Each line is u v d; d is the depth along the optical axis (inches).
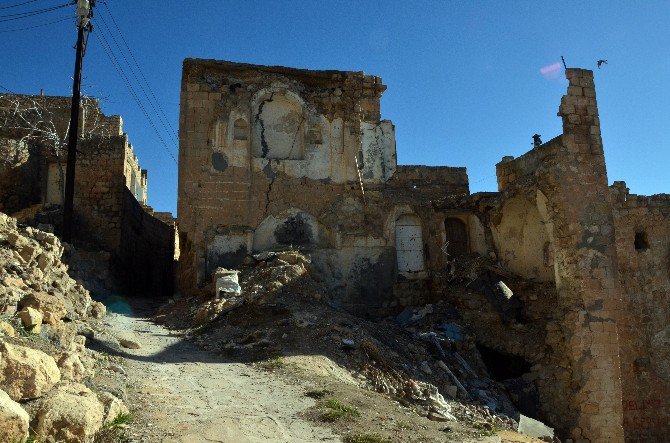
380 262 893.8
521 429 585.0
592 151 800.9
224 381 434.9
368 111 957.8
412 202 927.7
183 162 856.9
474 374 705.6
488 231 939.3
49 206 956.6
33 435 239.0
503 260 920.9
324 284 840.9
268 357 521.3
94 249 941.8
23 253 468.4
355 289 874.8
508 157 956.0
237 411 359.6
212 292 749.9
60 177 1011.9
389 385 529.7
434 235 922.7
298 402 395.2
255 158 884.6
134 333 583.2
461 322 812.6
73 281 573.0
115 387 349.7
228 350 543.5
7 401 226.7
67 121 1235.2
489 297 840.9
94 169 1006.4
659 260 1067.9
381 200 917.2
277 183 885.2
